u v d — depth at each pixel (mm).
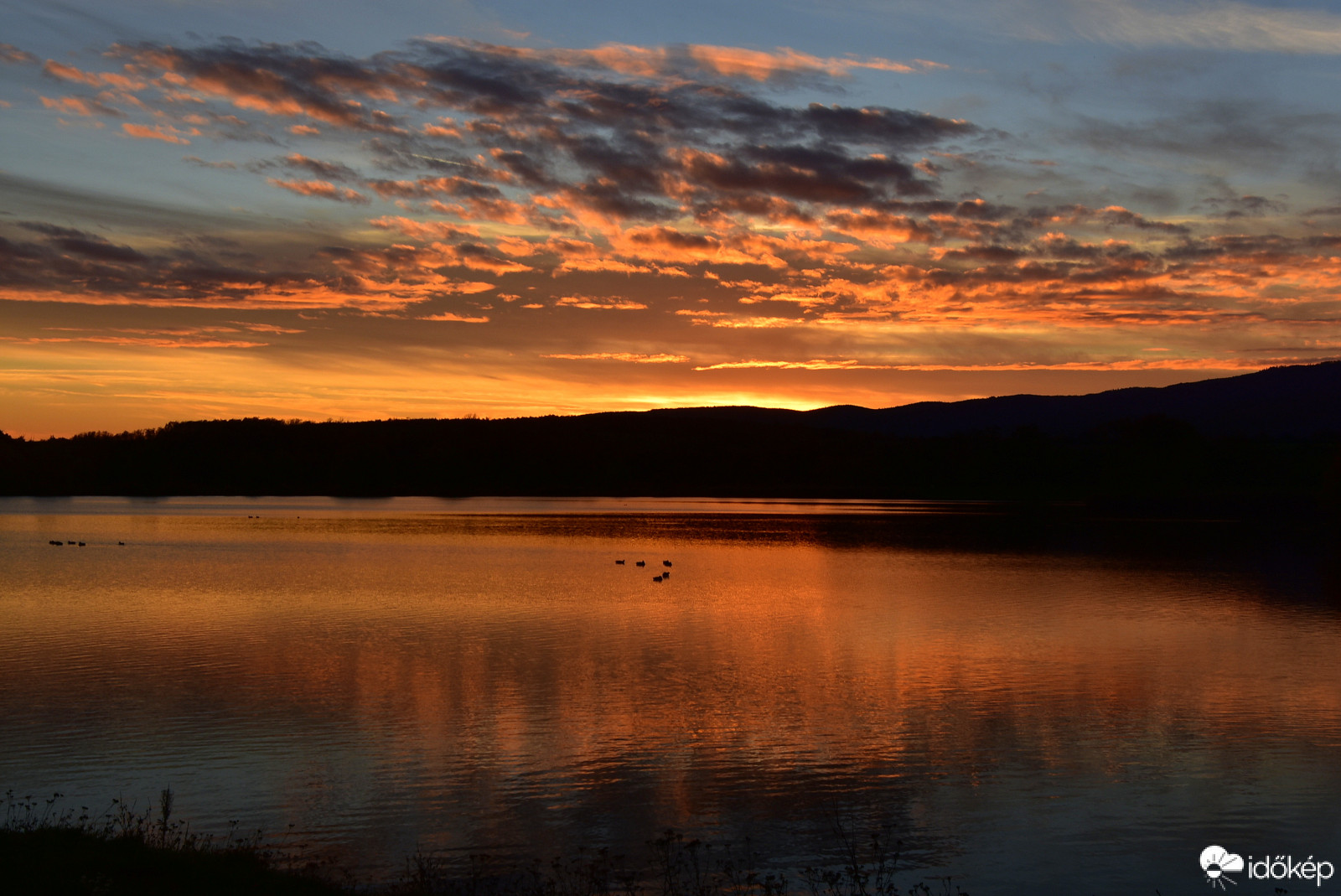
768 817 17375
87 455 197875
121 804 17359
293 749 20781
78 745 20953
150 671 28094
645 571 56594
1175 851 16078
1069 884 14883
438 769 19578
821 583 50438
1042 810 17734
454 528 95938
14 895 11062
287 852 15648
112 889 11508
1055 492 171750
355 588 48094
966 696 25516
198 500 167250
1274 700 25125
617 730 22312
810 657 30391
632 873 15086
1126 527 96562
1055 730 22469
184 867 12656
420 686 26297
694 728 22438
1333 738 21781
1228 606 41906
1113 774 19594
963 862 15609
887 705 24578
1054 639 33719
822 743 21500
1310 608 41281
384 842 16109
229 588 47562
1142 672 28281
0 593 45438
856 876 14766
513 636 34094
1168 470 160250
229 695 25266
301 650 31234
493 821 17062
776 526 98688
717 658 30234
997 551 70750
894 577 53281
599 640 33312
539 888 14219
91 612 39594
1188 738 21859
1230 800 18156
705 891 14328
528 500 170000
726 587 48938
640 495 192875
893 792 18578
